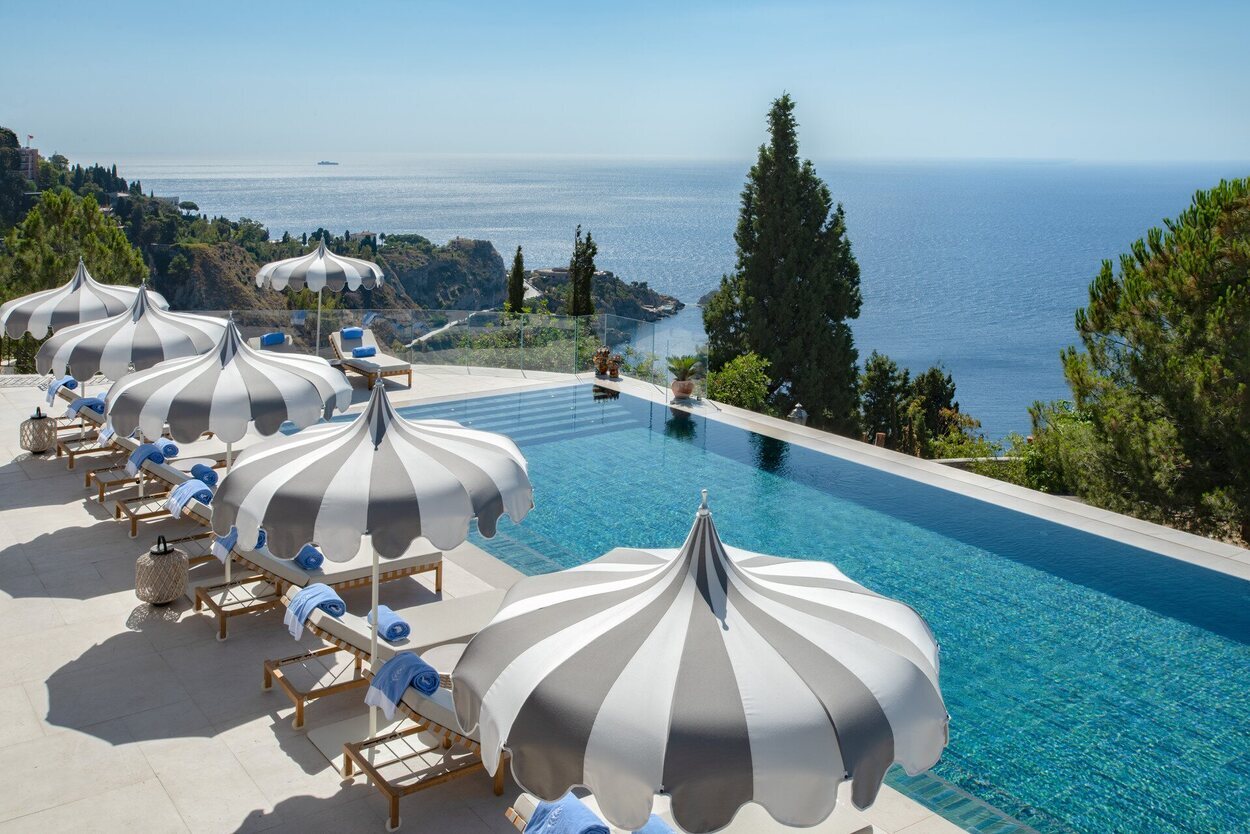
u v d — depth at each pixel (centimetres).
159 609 946
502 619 495
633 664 429
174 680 821
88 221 2658
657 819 558
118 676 822
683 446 1716
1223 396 1755
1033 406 2211
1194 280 1803
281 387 923
